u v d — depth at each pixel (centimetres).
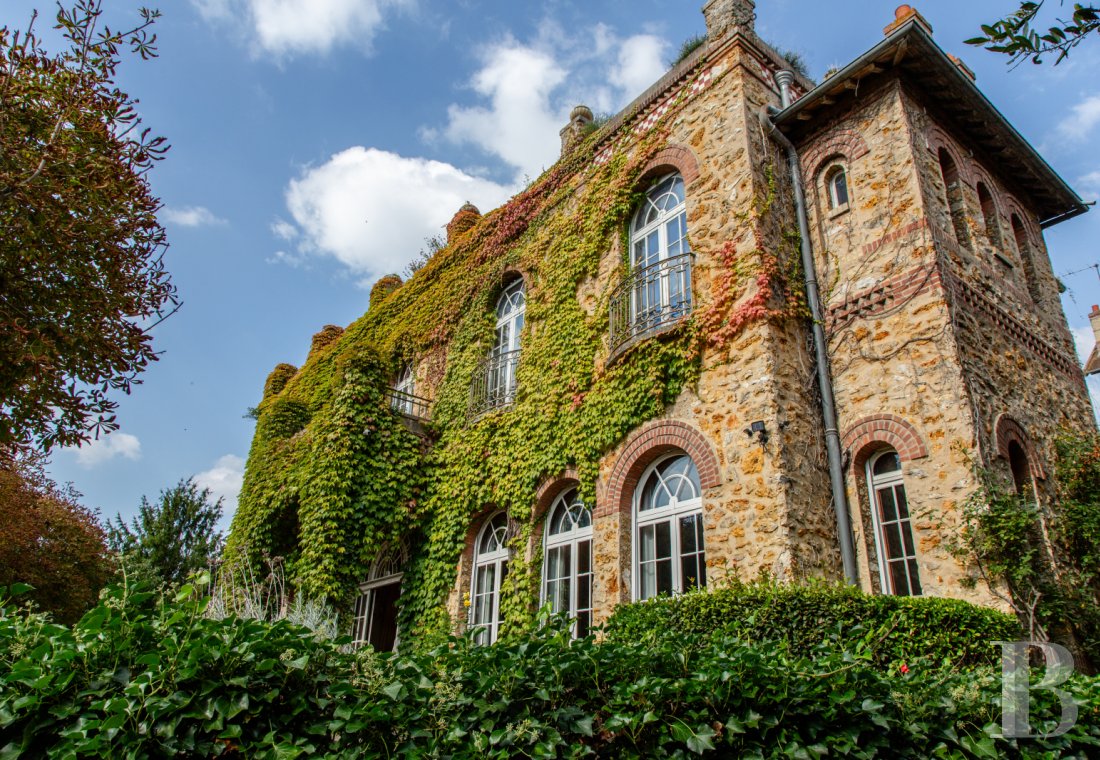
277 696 343
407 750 344
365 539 1226
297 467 1401
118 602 358
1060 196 1226
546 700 371
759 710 388
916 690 440
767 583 714
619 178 1198
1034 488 880
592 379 1108
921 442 823
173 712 320
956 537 747
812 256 996
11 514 1830
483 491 1222
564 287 1230
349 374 1343
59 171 584
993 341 930
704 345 948
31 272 592
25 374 571
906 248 910
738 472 856
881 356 891
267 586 1283
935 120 1036
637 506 988
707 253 999
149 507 2902
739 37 1080
